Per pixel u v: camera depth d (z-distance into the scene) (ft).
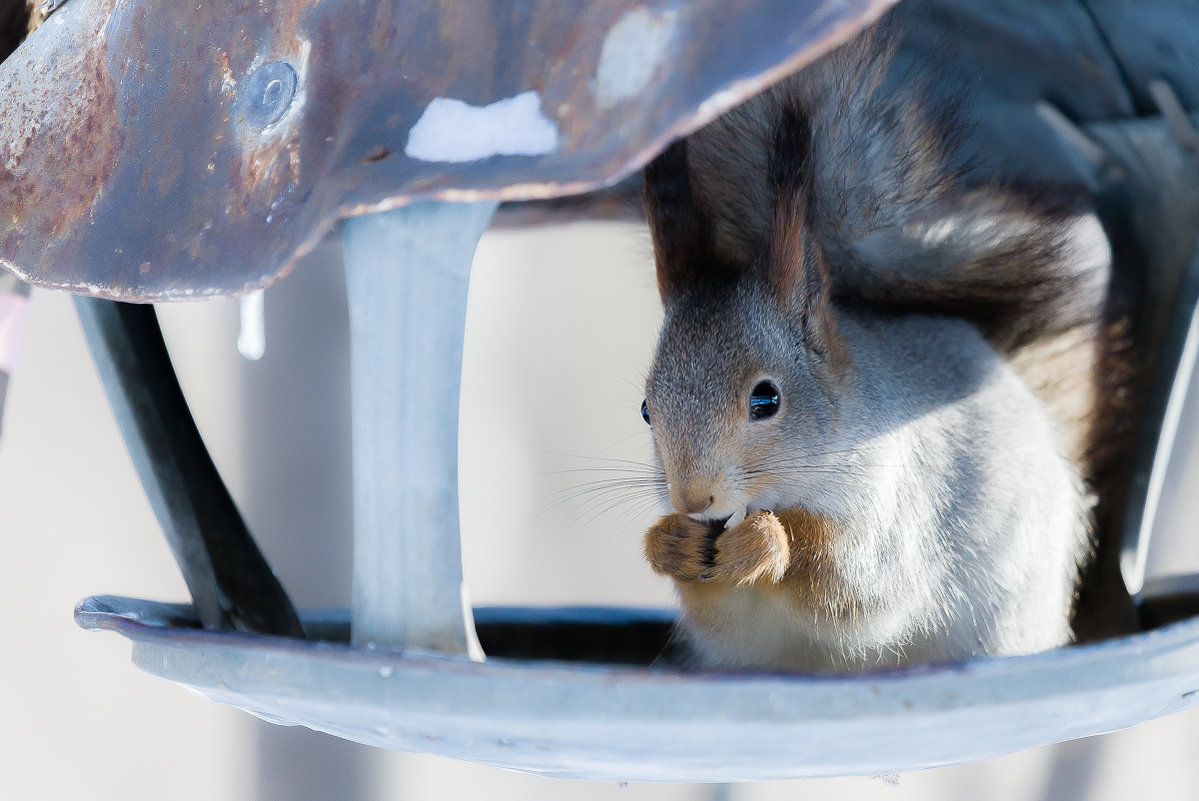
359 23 7.44
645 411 7.88
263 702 7.41
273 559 9.29
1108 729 7.54
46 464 9.43
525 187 7.30
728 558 7.77
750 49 7.06
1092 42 7.95
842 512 7.84
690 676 7.34
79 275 7.51
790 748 7.39
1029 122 8.05
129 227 7.50
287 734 9.04
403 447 7.43
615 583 10.12
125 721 8.95
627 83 7.30
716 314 7.85
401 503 7.43
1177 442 9.09
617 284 11.04
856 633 7.84
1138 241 8.08
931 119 7.96
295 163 7.42
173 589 9.25
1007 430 7.93
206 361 9.64
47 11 7.71
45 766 8.85
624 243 10.39
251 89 7.47
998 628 7.88
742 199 7.93
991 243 8.04
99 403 9.62
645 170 7.89
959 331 8.00
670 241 7.89
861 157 7.95
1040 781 9.37
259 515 9.36
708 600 7.84
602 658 8.01
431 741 7.43
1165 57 7.93
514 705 7.34
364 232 7.44
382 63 7.42
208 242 7.44
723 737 7.36
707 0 7.29
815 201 7.94
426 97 7.39
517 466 10.59
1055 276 8.07
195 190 7.47
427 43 7.41
